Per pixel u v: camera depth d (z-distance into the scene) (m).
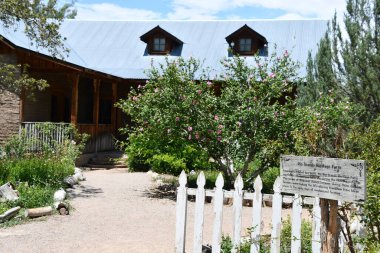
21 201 10.63
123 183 15.20
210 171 16.00
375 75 12.52
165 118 12.12
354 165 4.52
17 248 7.75
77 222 9.79
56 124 19.31
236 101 12.19
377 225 4.99
